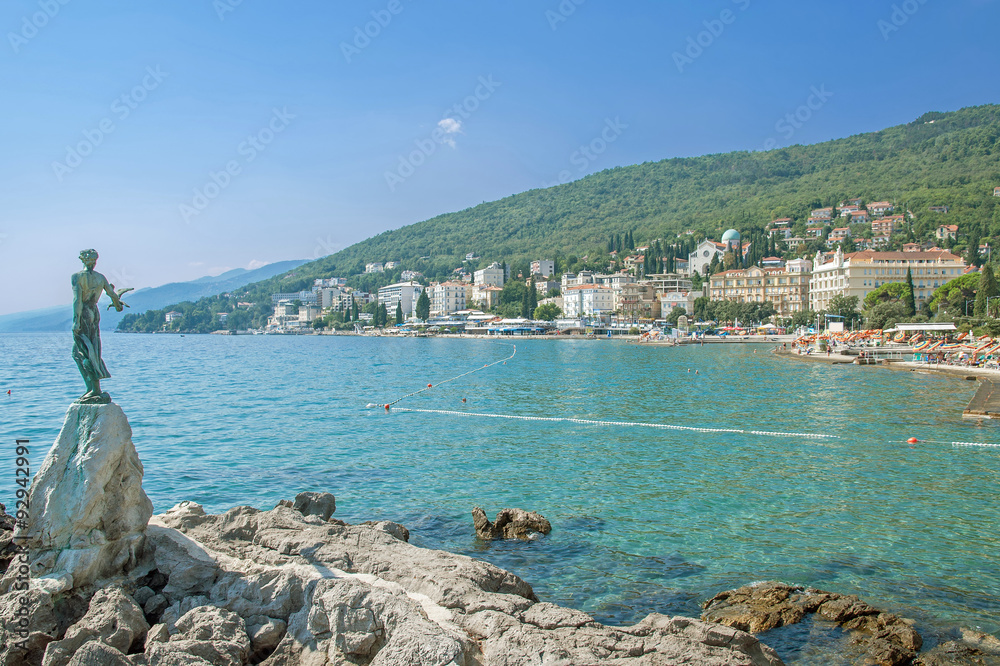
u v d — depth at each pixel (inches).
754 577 743.7
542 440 1553.9
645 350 6117.1
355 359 5093.5
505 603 552.7
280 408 2127.2
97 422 614.5
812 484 1136.8
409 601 522.6
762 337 7549.2
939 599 684.7
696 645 494.6
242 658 517.0
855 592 703.1
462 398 2383.1
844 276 7770.7
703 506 1008.9
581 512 983.6
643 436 1601.9
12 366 4421.8
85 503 595.2
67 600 581.3
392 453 1406.3
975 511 976.3
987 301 5017.2
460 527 921.5
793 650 578.6
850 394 2442.2
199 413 2012.8
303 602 565.9
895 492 1082.7
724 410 2039.9
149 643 515.8
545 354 5516.7
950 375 3184.1
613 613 657.6
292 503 887.7
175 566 634.2
